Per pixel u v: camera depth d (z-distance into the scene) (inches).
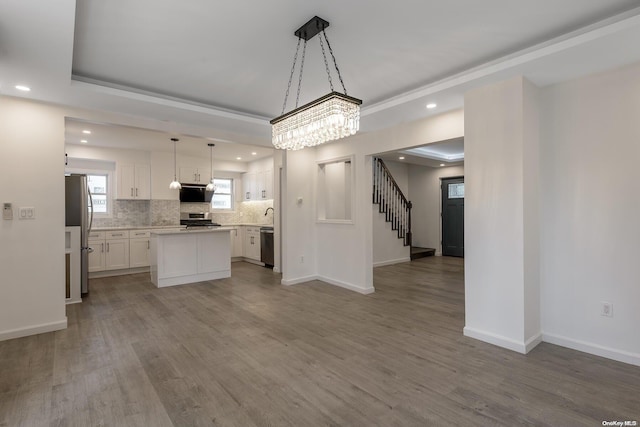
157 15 79.4
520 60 95.9
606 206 101.3
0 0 63.9
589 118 104.2
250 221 321.4
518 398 80.1
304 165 211.0
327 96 87.5
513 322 107.5
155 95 130.3
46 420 72.6
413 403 78.7
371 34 90.0
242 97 138.3
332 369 95.7
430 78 120.9
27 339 118.9
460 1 75.7
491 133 111.7
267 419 73.0
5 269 120.0
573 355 103.0
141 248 242.7
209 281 213.2
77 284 164.7
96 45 93.6
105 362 100.2
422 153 268.8
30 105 124.7
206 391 84.2
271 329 127.8
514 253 106.7
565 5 77.2
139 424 71.4
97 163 249.4
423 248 331.6
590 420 71.7
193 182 283.0
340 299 170.2
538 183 113.3
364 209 183.8
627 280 97.7
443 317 141.5
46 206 127.7
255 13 79.4
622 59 93.5
